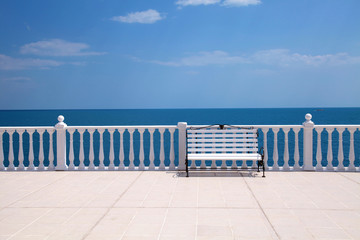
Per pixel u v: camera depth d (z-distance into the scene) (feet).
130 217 15.61
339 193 19.69
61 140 27.30
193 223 14.76
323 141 124.16
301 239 13.03
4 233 13.75
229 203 17.69
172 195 19.38
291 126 26.48
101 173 26.08
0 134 27.45
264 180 23.22
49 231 13.96
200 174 25.43
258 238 13.14
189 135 25.86
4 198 18.95
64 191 20.49
